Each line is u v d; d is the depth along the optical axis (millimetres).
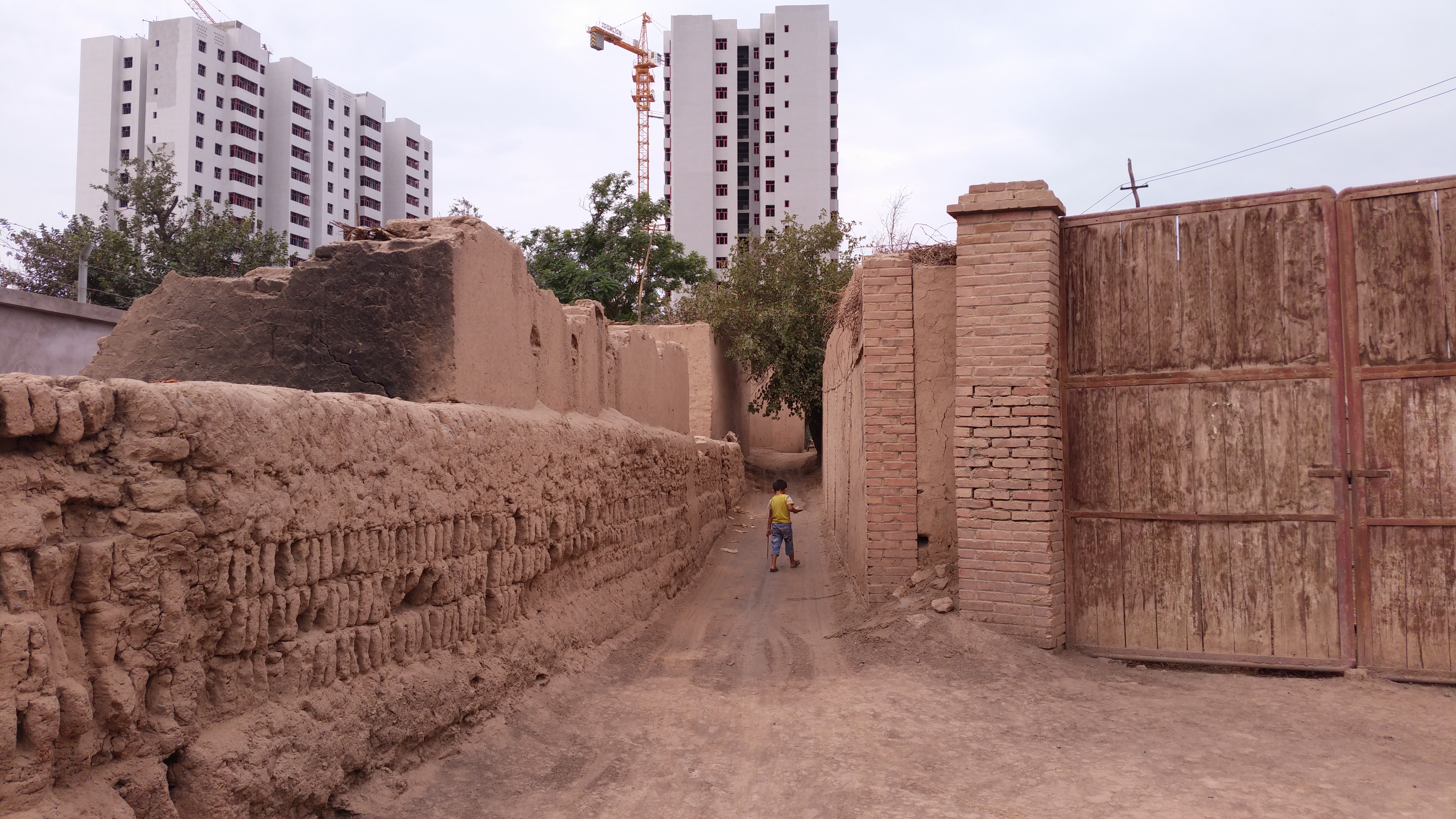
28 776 2691
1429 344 6395
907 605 7805
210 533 3418
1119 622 7105
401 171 80125
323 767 3906
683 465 12023
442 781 4660
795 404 25656
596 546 8047
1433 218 6406
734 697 6500
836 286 24141
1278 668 6668
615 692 6633
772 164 65625
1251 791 4488
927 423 8219
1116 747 5164
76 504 3061
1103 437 7234
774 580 12203
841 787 4715
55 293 24688
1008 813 4320
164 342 6199
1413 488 6402
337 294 5992
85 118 62594
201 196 62781
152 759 3184
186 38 62188
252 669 3688
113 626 3037
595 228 31219
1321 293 6691
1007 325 7207
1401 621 6410
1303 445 6695
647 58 86312
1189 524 6969
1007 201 7215
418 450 4891
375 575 4527
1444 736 5258
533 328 7363
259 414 3686
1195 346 7016
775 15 65750
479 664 5441
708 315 25297
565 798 4625
